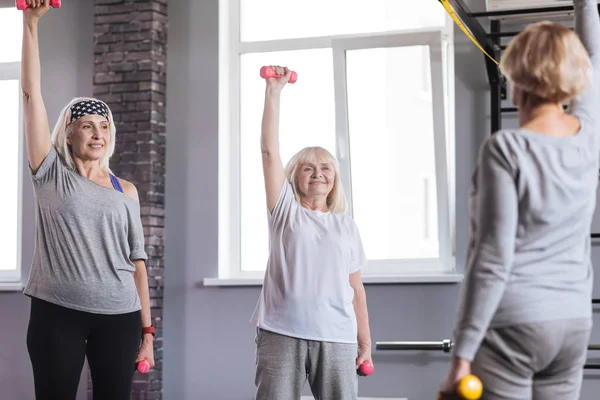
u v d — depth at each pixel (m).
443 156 4.70
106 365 2.95
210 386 4.88
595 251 4.28
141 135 4.98
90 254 2.93
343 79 4.90
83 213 2.93
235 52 5.17
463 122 4.59
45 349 2.87
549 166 1.76
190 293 4.96
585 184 1.80
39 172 2.94
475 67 4.59
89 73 5.22
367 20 4.98
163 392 4.94
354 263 3.10
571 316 1.77
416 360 4.53
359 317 3.21
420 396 4.52
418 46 4.79
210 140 5.03
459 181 4.59
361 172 4.92
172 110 5.09
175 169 5.06
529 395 1.80
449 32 4.79
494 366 1.79
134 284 3.07
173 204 5.04
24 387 5.14
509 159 1.76
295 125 5.06
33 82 2.89
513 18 4.33
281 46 5.08
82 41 5.25
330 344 2.91
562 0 3.96
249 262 5.11
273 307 2.94
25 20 2.88
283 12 5.13
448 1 3.38
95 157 3.05
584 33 2.00
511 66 1.83
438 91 4.70
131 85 5.03
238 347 4.86
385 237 4.87
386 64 4.86
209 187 5.00
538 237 1.77
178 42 5.12
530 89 1.81
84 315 2.92
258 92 5.16
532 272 1.77
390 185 4.86
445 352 4.19
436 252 4.77
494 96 4.41
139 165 4.96
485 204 1.76
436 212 4.76
